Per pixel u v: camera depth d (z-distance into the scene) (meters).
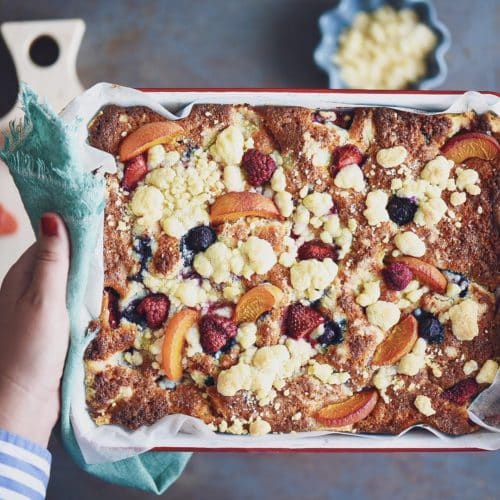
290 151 0.68
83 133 0.68
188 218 0.67
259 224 0.67
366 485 0.85
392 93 0.69
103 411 0.68
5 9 0.90
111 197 0.67
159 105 0.68
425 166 0.68
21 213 0.86
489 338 0.68
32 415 0.66
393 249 0.67
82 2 0.89
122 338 0.67
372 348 0.67
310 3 0.90
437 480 0.85
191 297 0.67
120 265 0.67
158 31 0.89
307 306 0.67
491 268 0.68
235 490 0.85
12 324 0.64
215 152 0.68
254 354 0.67
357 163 0.68
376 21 0.89
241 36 0.89
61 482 0.85
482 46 0.89
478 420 0.68
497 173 0.68
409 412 0.68
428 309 0.68
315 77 0.89
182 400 0.68
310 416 0.68
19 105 0.85
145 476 0.75
